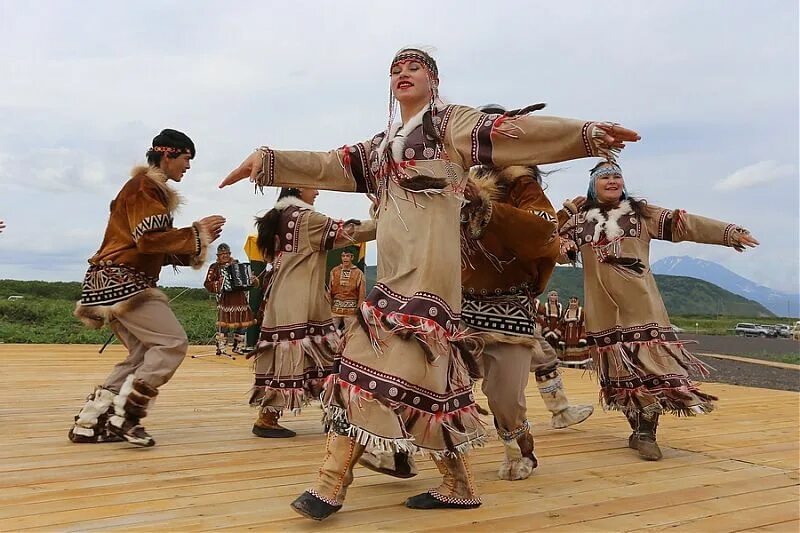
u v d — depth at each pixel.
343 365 2.75
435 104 2.99
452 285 2.86
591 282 4.54
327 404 2.73
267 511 2.91
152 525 2.69
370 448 3.06
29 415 5.19
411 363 2.71
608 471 3.87
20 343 12.44
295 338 4.67
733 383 9.80
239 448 4.23
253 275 11.05
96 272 4.17
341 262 10.37
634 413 4.36
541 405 6.54
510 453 3.62
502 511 3.01
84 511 2.86
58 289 24.97
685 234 4.41
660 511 3.07
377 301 2.81
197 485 3.31
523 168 3.35
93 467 3.64
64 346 11.41
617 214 4.50
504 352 3.50
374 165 3.05
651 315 4.37
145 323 4.18
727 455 4.35
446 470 3.04
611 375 4.42
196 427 4.92
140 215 4.03
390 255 2.91
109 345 11.79
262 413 4.63
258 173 3.02
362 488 3.34
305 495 2.74
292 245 4.77
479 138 2.80
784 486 3.56
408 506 3.01
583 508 3.09
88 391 6.47
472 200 3.02
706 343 25.19
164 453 4.03
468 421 2.88
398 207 2.91
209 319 15.79
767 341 28.73
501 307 3.50
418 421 2.73
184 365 9.48
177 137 4.30
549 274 3.54
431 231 2.84
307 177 3.10
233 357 10.66
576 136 2.64
